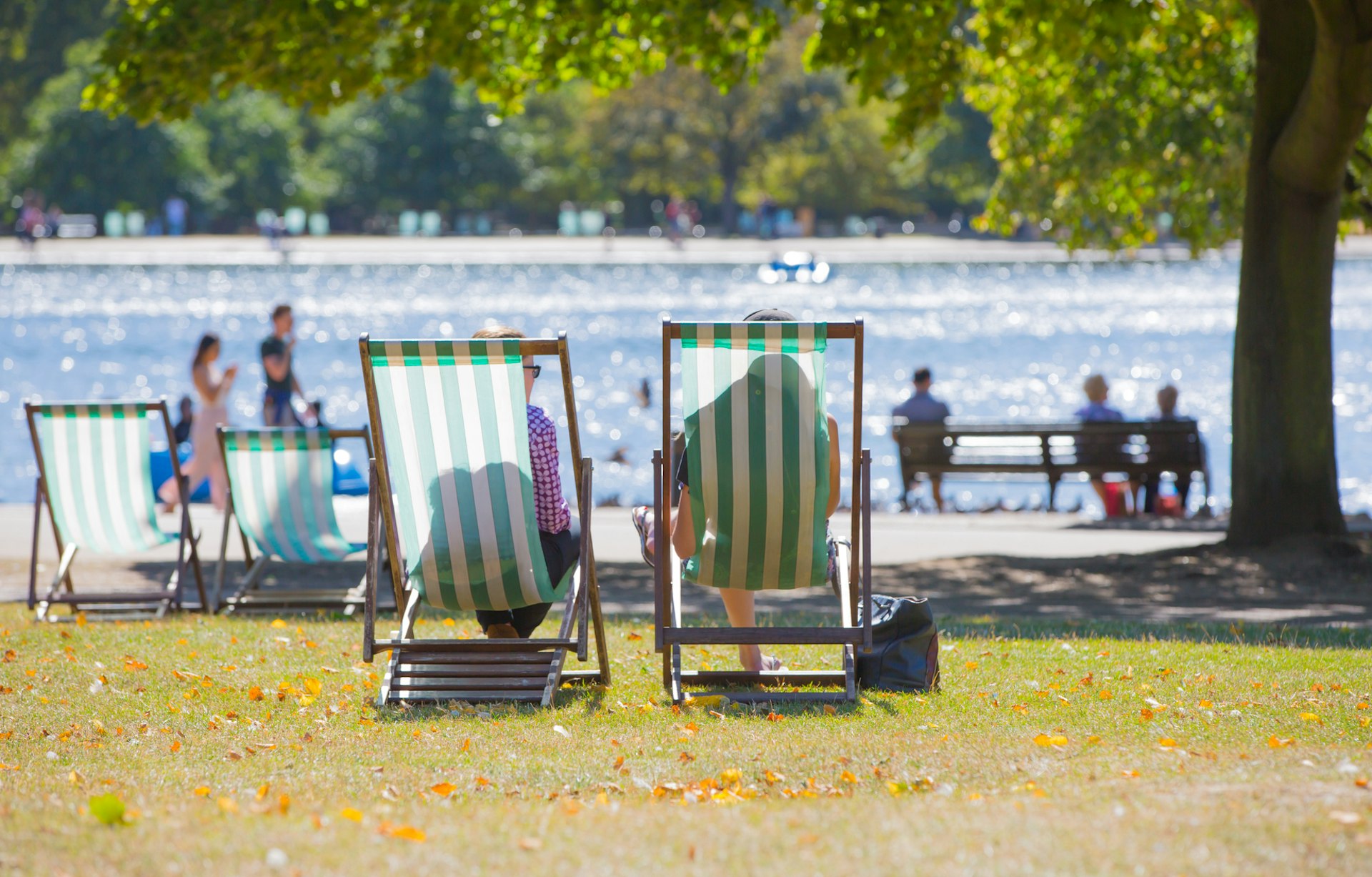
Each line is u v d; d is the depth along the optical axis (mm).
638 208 130875
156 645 11070
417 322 56188
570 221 112688
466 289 70562
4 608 13555
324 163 122688
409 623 9227
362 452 29906
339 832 5496
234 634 11719
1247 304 16875
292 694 9086
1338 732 7605
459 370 8445
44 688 9234
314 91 18484
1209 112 23359
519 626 10141
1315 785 5859
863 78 18016
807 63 18531
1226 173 23438
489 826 5625
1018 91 24906
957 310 61188
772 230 107125
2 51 115312
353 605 13578
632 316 58094
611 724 8141
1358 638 11406
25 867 4957
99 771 7023
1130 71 23000
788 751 7238
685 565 9500
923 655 9195
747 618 9672
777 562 8820
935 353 47844
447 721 8250
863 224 115500
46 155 108250
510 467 8695
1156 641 11148
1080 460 24531
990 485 28984
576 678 9469
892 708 8531
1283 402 16625
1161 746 7266
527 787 6621
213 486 21250
